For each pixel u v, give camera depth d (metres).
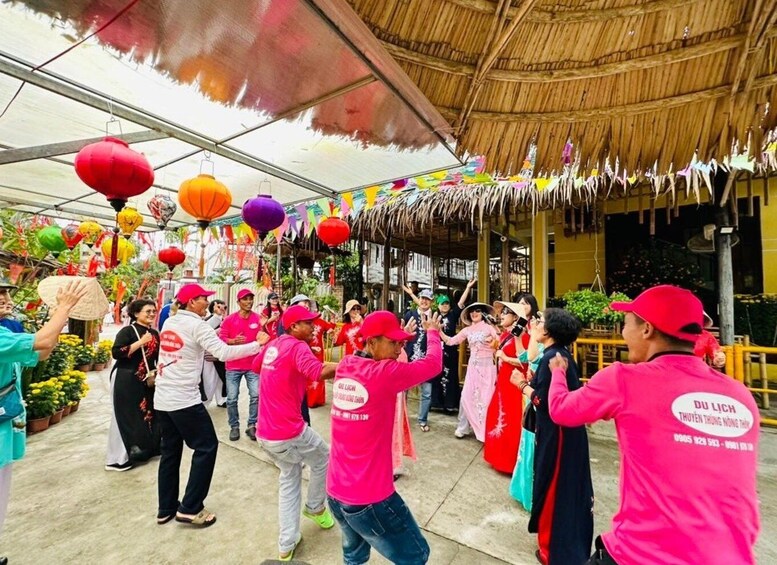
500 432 3.31
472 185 5.42
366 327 1.79
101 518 2.68
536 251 7.13
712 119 1.76
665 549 1.03
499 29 1.50
